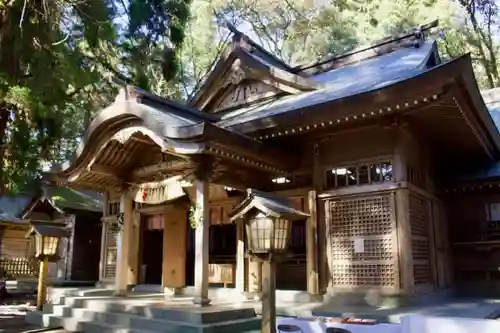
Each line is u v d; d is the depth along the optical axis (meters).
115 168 8.72
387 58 10.80
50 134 8.65
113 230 12.04
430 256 8.50
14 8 7.73
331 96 8.26
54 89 8.19
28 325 7.94
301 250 10.69
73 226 13.74
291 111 7.60
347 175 8.13
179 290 9.29
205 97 11.55
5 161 8.09
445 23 18.30
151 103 8.23
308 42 23.02
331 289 7.89
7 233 16.80
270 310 4.29
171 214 9.89
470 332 3.73
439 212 9.58
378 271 7.48
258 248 4.41
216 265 9.66
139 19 10.19
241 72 10.93
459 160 10.39
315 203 8.25
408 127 7.86
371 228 7.65
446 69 6.12
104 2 8.95
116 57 11.17
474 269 9.83
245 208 4.55
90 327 6.91
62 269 13.55
